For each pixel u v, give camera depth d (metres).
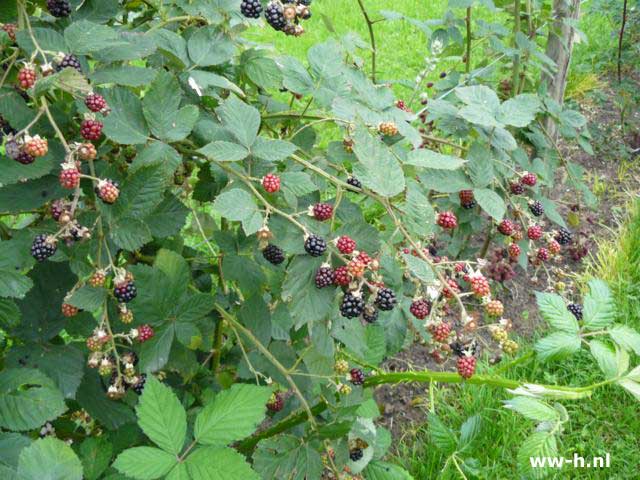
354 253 0.74
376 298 0.75
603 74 2.77
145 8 1.05
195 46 0.87
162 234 0.83
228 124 0.79
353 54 1.07
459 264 0.77
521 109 1.03
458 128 1.14
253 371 0.94
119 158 0.88
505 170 1.14
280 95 2.37
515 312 1.75
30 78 0.67
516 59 1.70
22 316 0.83
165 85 0.76
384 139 0.96
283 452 0.86
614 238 1.97
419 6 3.40
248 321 0.95
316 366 0.95
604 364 0.71
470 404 1.41
